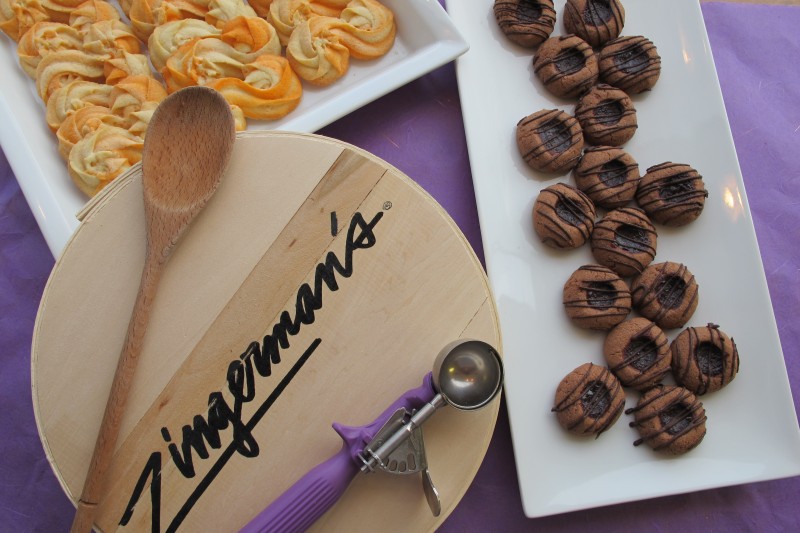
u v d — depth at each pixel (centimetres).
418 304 71
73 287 70
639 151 85
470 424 70
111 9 87
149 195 69
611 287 80
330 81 86
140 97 83
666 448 78
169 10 86
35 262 84
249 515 68
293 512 66
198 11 87
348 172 72
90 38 85
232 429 69
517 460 78
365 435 66
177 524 68
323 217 71
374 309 71
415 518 69
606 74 85
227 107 70
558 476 79
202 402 69
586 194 83
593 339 81
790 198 88
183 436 69
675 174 82
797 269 87
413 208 72
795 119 89
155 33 85
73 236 70
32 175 81
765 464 79
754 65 90
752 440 80
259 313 70
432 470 69
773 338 81
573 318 80
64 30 86
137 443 68
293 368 70
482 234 82
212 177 70
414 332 70
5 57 86
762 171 88
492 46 87
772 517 82
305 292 71
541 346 81
